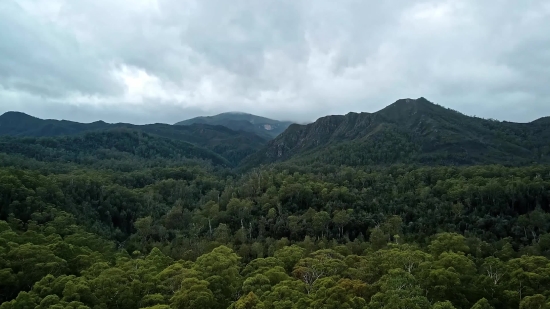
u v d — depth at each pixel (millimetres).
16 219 102062
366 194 152625
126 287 60250
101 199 149750
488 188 138625
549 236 105562
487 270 70188
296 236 126500
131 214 151500
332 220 130125
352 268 69625
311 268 70000
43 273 65688
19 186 120062
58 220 107062
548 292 56688
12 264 65062
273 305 50750
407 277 55094
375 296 50594
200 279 61094
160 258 83250
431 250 84812
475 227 124000
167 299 57938
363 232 130875
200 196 189000
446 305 47406
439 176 170500
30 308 52875
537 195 137375
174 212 147625
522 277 61125
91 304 55750
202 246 109500
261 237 125438
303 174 190750
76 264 73562
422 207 139625
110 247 103375
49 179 142375
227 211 143125
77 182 153875
